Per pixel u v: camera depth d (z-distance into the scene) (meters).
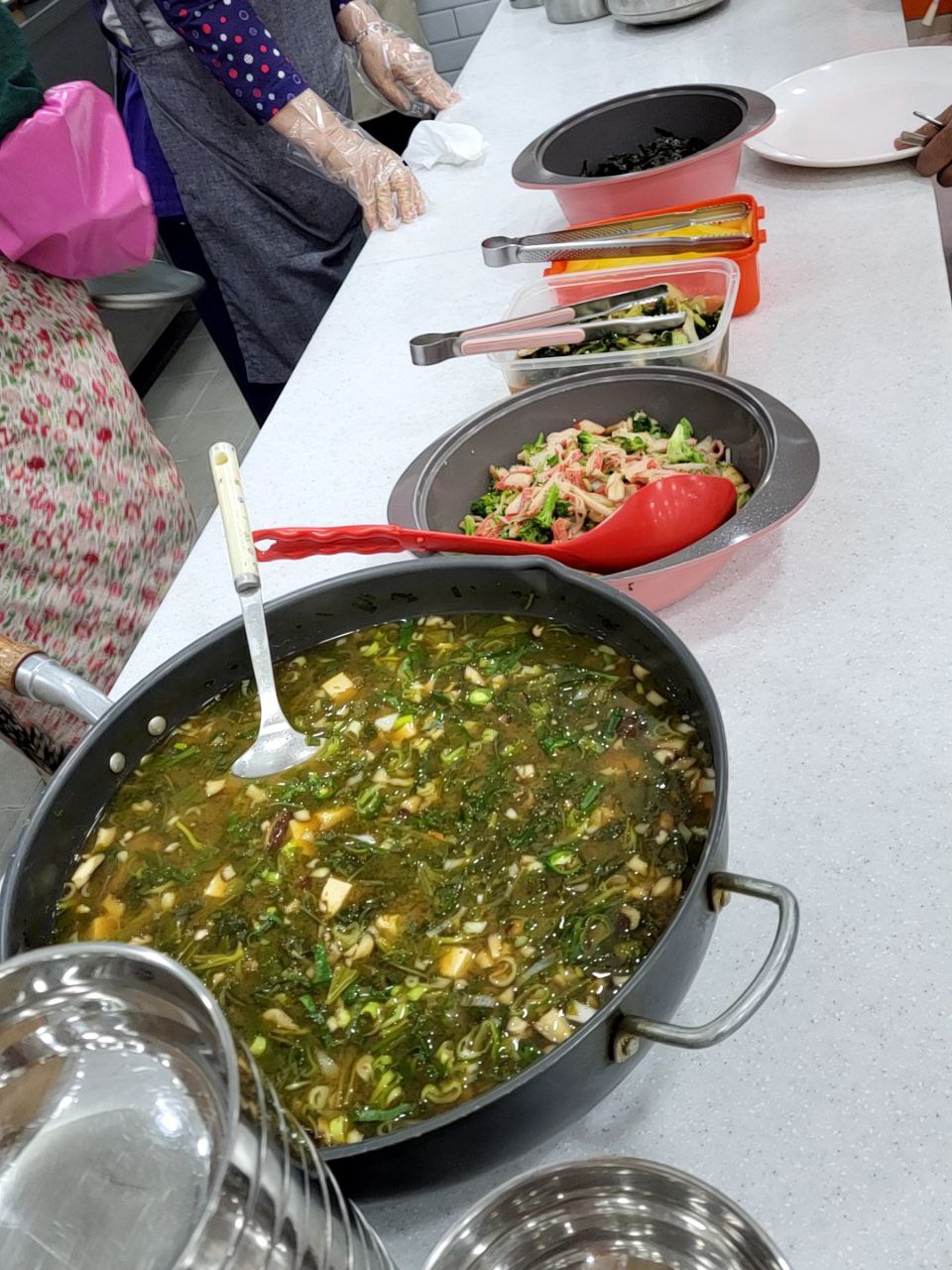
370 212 2.00
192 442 3.71
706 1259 0.53
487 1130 0.52
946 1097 0.61
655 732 0.76
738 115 1.64
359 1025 0.65
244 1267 0.37
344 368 1.58
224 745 0.86
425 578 0.89
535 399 1.15
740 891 0.58
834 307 1.37
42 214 1.68
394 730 0.84
